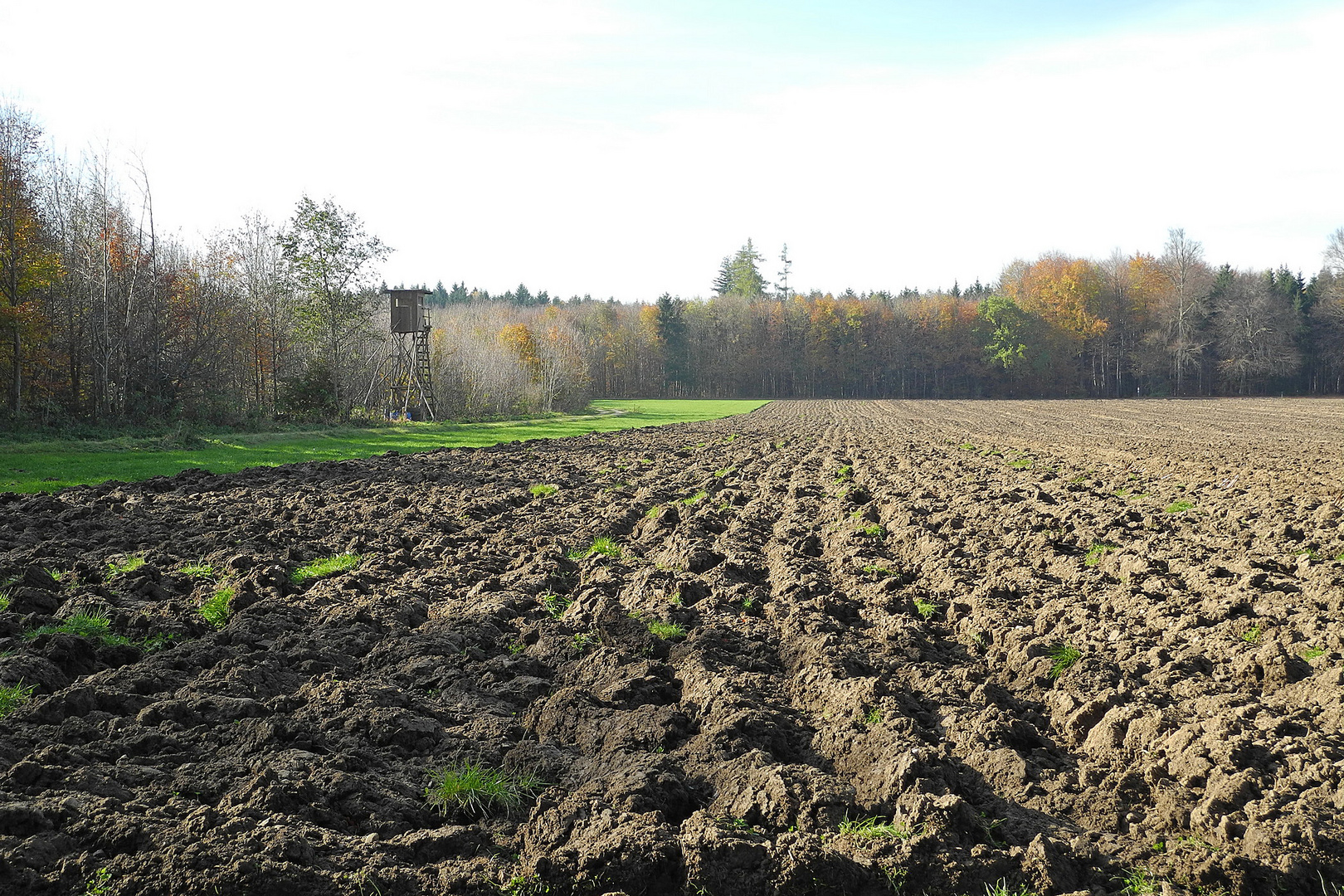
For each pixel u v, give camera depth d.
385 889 3.91
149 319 32.09
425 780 5.02
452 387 48.00
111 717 5.55
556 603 8.70
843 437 33.53
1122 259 109.62
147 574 9.04
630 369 113.44
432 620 8.27
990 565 10.18
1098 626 7.84
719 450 27.59
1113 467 21.00
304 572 9.77
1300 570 9.39
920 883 4.12
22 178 29.39
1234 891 4.06
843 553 11.13
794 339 113.38
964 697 6.46
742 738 5.43
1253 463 21.20
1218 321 95.12
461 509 14.09
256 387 40.88
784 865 4.07
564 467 21.64
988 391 108.00
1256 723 5.68
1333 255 87.06
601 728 5.68
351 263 40.59
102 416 30.45
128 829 4.14
